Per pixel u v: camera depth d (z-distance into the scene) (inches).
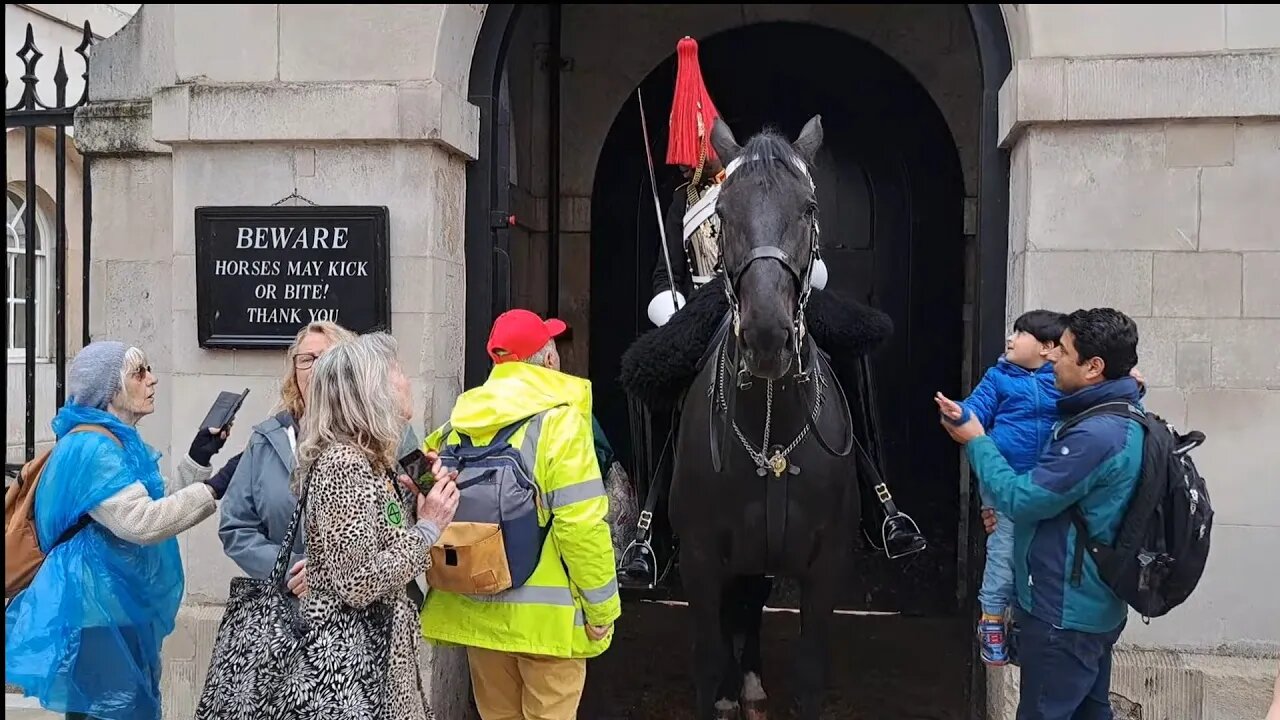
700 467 133.9
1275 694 113.3
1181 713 150.6
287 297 167.0
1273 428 151.1
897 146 268.1
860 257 269.3
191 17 170.1
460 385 179.5
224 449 170.6
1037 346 138.3
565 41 277.6
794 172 120.9
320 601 98.2
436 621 126.3
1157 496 114.4
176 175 171.2
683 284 167.6
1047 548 119.1
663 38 275.3
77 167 316.8
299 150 168.1
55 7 309.6
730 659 162.7
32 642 122.2
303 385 123.2
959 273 265.1
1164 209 152.2
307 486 100.1
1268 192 150.6
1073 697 119.8
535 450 122.9
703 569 136.0
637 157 279.4
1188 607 153.3
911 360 265.9
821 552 133.6
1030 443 135.9
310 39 167.8
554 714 127.1
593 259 280.5
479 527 118.5
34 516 129.5
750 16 271.6
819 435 131.1
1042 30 153.3
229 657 99.7
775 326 110.3
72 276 315.0
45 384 310.5
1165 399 152.8
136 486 126.1
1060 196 153.7
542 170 279.6
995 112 167.2
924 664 204.1
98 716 127.3
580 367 280.4
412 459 108.4
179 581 139.0
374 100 163.5
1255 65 147.9
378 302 165.2
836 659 206.2
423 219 165.8
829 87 271.1
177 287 171.8
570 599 124.5
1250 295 151.2
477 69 182.1
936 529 257.0
